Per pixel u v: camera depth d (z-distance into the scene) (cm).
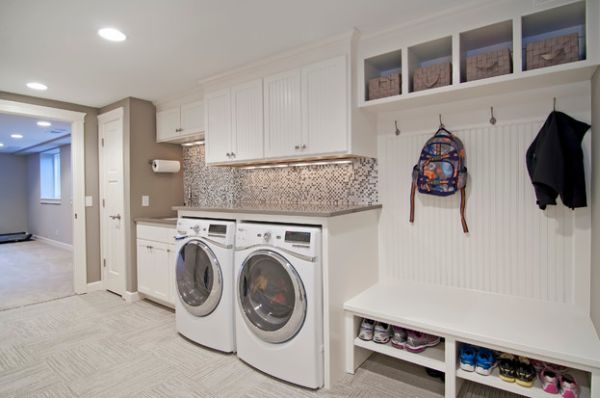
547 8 161
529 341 151
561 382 152
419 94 201
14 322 289
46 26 197
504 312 184
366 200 257
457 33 187
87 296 362
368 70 230
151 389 192
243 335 218
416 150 235
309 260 187
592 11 151
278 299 207
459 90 191
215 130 293
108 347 243
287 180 302
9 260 557
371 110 238
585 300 181
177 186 388
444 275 227
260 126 262
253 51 238
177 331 267
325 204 277
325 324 191
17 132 532
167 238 306
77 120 369
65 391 190
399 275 244
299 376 192
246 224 218
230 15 189
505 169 202
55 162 745
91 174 381
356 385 194
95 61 251
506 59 176
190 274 258
